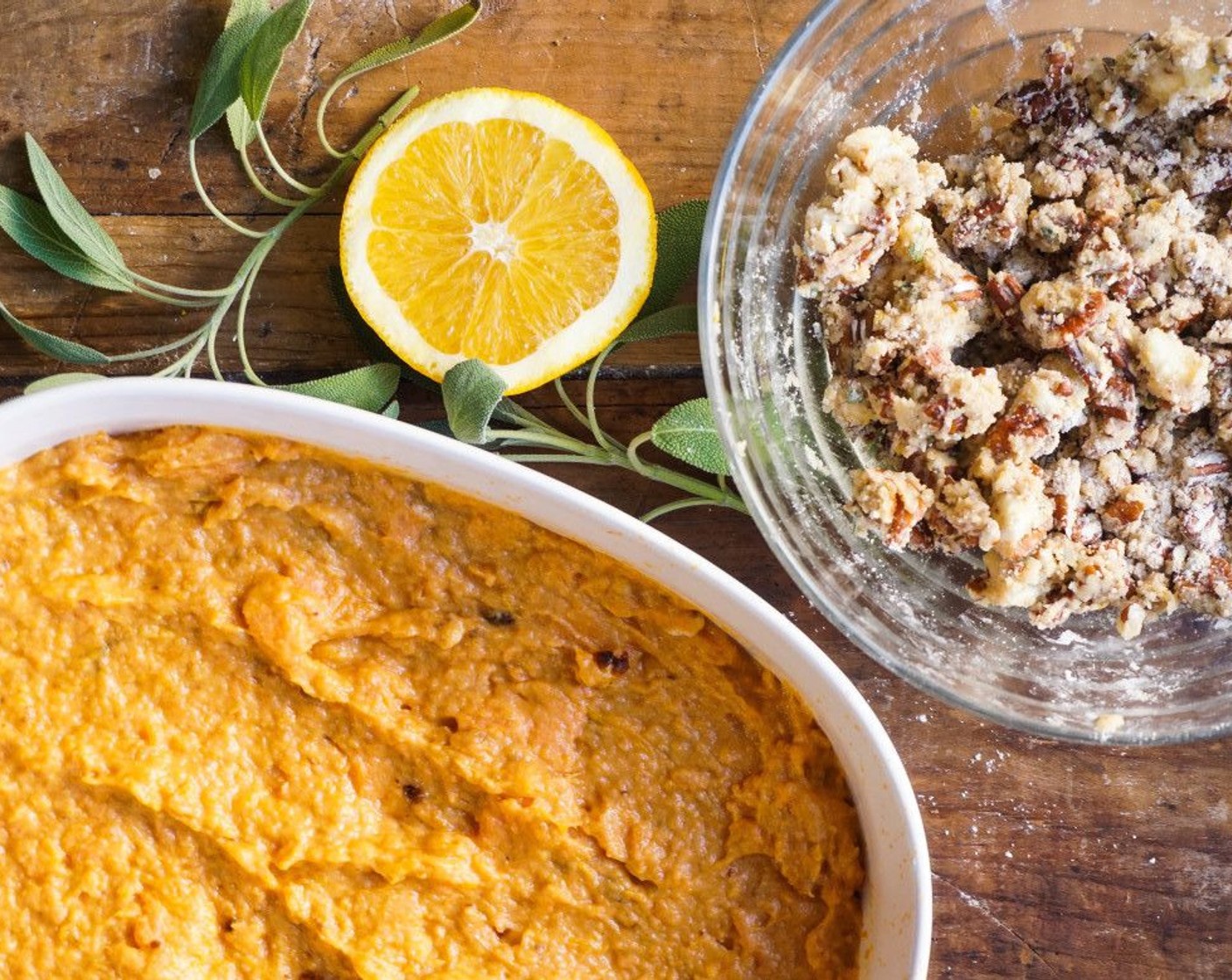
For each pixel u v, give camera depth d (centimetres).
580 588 57
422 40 58
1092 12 58
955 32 58
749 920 58
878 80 58
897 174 56
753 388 58
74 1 59
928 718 60
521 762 57
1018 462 55
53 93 59
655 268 59
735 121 60
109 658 57
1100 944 60
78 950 57
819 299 57
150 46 60
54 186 57
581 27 60
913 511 55
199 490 57
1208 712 57
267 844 57
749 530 60
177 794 57
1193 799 60
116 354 60
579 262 57
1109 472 56
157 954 57
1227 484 56
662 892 57
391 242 57
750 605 55
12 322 57
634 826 57
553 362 57
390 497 57
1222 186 56
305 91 60
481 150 57
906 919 55
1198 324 56
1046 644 58
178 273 60
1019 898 60
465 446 55
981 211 56
